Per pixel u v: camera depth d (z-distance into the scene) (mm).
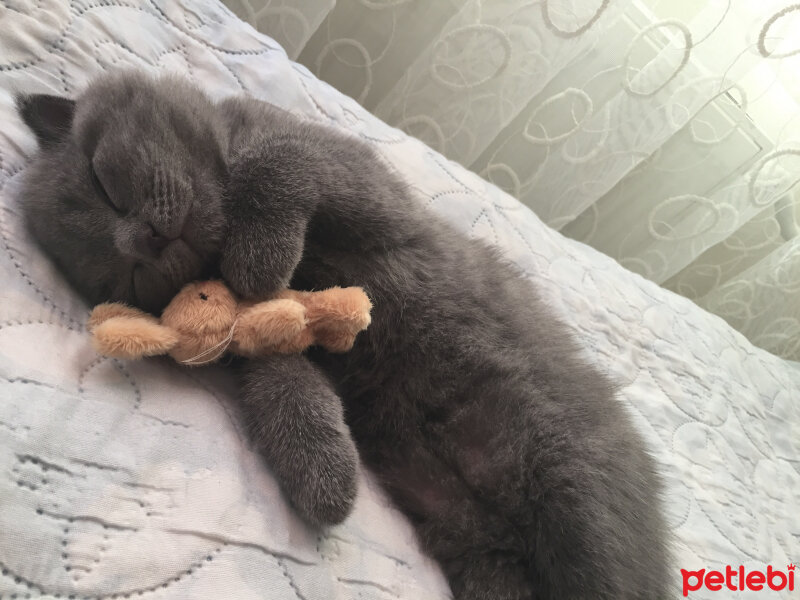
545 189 625
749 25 501
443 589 278
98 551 184
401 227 318
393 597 246
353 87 575
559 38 504
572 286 493
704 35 502
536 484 288
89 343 242
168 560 192
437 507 302
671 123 555
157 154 254
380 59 557
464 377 310
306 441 249
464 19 510
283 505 234
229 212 275
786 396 583
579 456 291
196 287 260
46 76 310
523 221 506
